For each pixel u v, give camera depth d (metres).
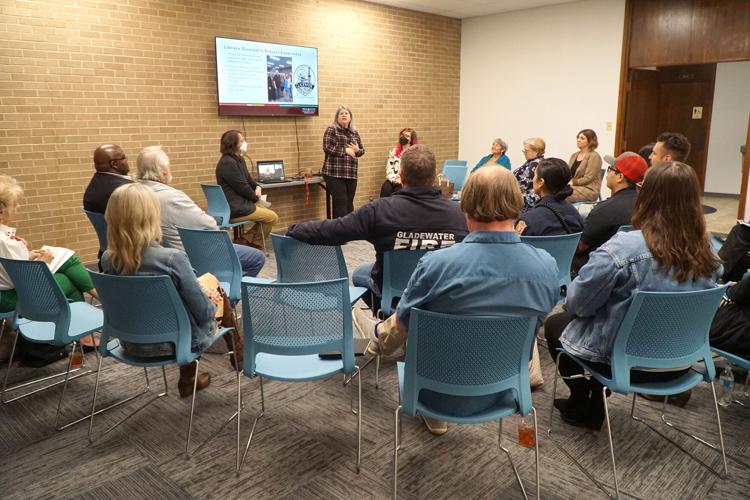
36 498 1.92
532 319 1.58
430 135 8.18
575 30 7.18
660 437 2.26
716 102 8.53
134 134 5.16
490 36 7.98
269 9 5.97
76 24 4.65
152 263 2.05
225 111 5.75
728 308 2.14
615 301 1.82
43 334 2.37
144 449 2.21
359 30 6.92
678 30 6.43
